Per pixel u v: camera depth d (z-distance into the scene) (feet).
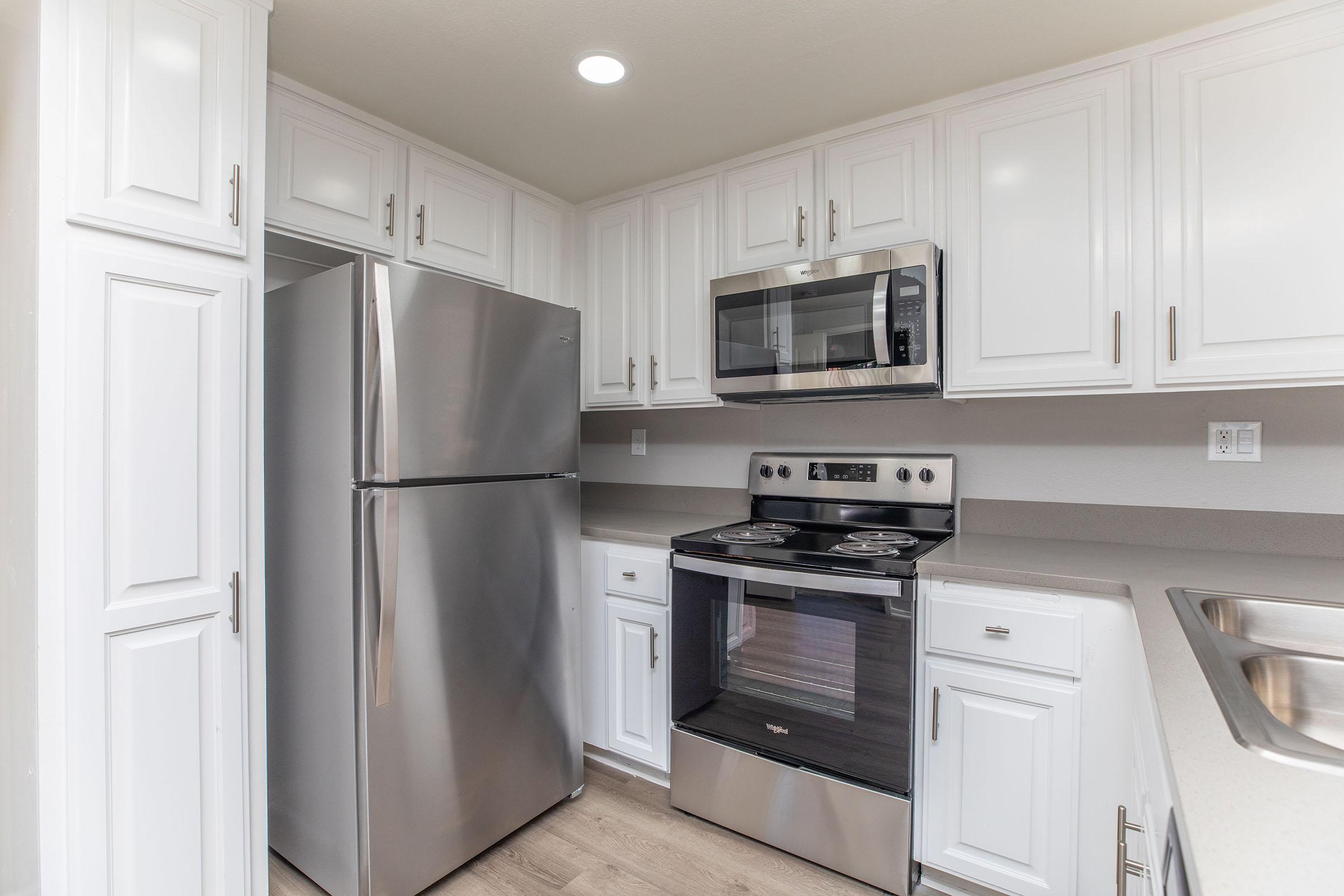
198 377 4.64
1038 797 5.02
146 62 4.40
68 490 4.09
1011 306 5.95
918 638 5.52
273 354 5.66
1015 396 6.03
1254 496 5.78
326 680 5.29
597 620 7.57
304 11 5.12
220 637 4.75
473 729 5.88
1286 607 4.05
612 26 5.33
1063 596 4.92
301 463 5.43
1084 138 5.65
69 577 4.08
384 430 5.03
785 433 8.34
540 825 6.59
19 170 4.35
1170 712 2.46
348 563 5.08
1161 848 2.38
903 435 7.54
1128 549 6.01
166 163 4.48
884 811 5.57
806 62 5.79
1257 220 4.96
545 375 6.56
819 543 6.64
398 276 5.17
